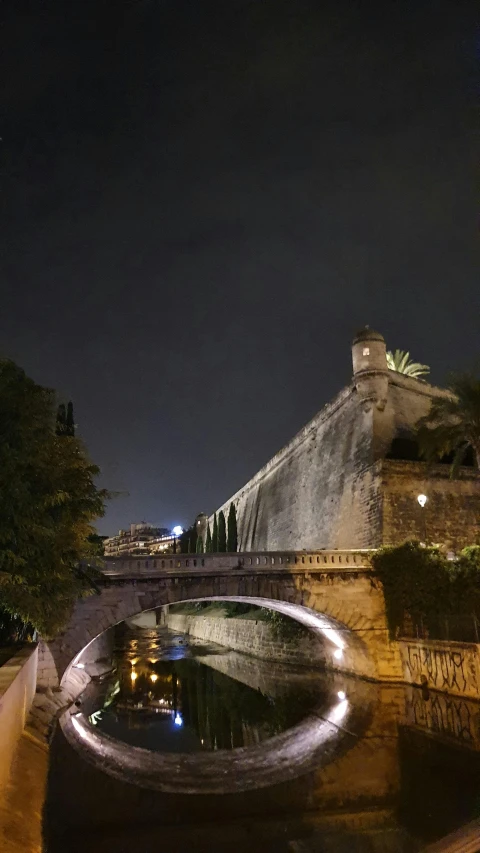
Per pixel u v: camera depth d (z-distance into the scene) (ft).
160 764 83.66
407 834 56.03
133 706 124.36
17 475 60.90
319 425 211.82
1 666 67.26
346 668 144.46
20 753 59.98
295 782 74.13
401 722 97.81
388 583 128.16
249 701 127.75
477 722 93.30
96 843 56.39
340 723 101.19
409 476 155.22
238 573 121.19
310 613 130.31
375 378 169.78
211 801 68.23
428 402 184.03
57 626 78.59
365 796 67.31
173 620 377.91
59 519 75.56
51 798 67.31
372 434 165.07
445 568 113.91
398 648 126.72
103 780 74.28
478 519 157.48
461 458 138.41
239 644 209.56
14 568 65.46
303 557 127.34
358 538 161.58
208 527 382.42
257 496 283.59
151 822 61.98
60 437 81.51
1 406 60.49
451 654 108.68
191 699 131.13
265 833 58.49
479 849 21.33
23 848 40.57
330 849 53.83
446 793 65.92
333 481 187.11
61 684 111.34
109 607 112.98
